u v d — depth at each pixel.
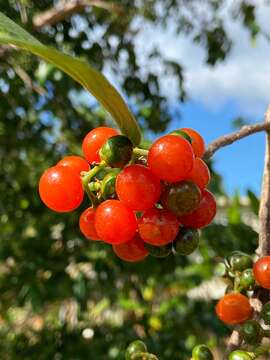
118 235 0.09
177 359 0.31
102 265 0.31
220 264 0.12
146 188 0.09
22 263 0.30
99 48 0.36
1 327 0.37
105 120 0.40
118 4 0.38
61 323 0.33
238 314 0.10
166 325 0.34
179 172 0.08
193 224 0.09
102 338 0.32
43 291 0.29
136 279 0.34
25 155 0.38
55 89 0.34
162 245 0.09
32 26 0.30
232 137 0.11
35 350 0.32
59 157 0.36
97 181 0.09
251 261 0.11
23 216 0.36
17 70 0.31
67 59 0.07
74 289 0.30
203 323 0.33
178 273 0.37
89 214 0.10
